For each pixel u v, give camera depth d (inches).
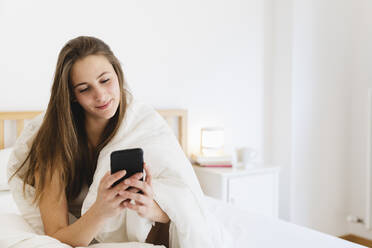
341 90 107.2
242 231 51.8
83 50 33.9
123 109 39.3
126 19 82.6
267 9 104.9
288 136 101.0
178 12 90.0
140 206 30.2
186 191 36.7
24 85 71.3
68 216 39.2
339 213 109.5
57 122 36.9
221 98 98.3
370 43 101.5
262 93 105.7
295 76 99.6
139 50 84.7
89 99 34.8
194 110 93.9
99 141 40.3
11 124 71.0
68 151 37.0
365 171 104.0
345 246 46.8
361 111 105.0
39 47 72.6
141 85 85.2
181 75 91.3
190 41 92.3
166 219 36.0
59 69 34.8
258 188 91.0
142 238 35.1
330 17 104.0
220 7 96.8
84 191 41.6
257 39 103.8
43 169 36.9
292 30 98.6
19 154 40.1
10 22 69.3
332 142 106.8
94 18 78.5
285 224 55.7
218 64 97.3
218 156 92.3
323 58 103.7
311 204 104.1
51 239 32.4
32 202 37.7
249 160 94.1
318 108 103.8
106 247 33.5
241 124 102.3
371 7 100.9
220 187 84.6
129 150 28.5
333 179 107.7
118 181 28.7
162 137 40.3
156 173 37.9
